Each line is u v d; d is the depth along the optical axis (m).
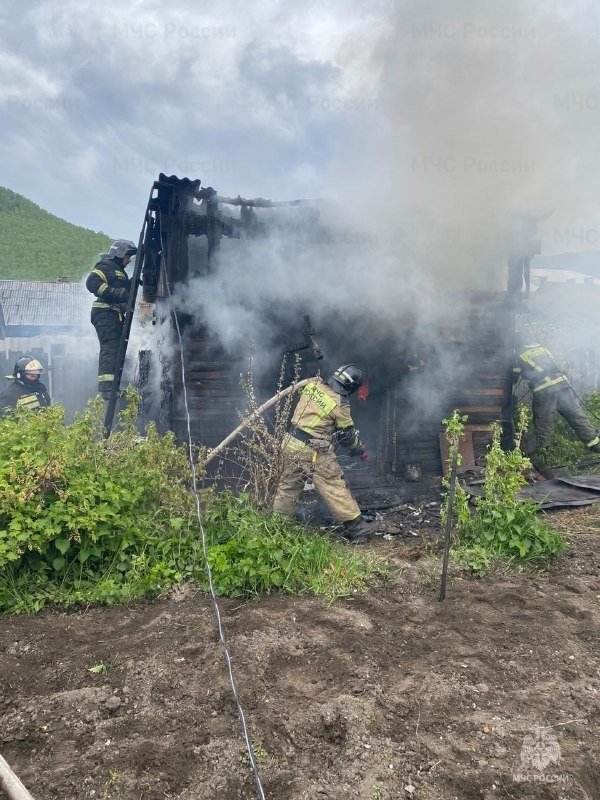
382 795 2.17
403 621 3.44
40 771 2.30
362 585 3.88
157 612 3.53
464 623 3.39
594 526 5.03
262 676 2.88
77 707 2.66
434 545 4.69
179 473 4.69
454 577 4.05
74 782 2.24
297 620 3.42
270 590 3.79
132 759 2.33
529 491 5.88
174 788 2.21
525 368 7.03
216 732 2.50
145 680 2.86
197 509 4.21
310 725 2.53
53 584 3.71
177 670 2.93
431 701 2.70
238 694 2.73
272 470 4.79
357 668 2.95
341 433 5.04
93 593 3.65
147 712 2.64
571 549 4.50
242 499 4.54
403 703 2.68
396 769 2.30
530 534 4.35
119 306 7.59
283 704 2.68
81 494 3.83
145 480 4.36
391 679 2.88
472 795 2.18
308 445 4.86
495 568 4.18
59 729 2.54
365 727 2.51
